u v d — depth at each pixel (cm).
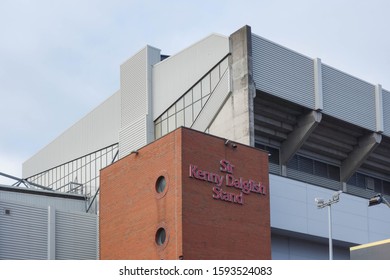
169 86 5369
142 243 4069
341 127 5381
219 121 4806
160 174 4044
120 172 4406
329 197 4959
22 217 4569
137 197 4200
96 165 6544
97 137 6575
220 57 4906
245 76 4678
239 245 4006
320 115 5106
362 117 5412
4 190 5069
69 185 6412
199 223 3869
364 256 3900
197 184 3928
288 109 5059
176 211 3859
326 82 5206
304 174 5428
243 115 4625
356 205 5144
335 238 4906
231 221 4016
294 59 5041
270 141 5244
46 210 4697
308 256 4894
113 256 4281
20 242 4509
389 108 5678
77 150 6906
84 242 4806
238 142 4469
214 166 4044
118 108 6294
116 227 4325
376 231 5197
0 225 4459
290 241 4825
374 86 5594
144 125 5438
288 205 4706
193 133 4009
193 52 5191
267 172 4319
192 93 5128
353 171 5653
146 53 5606
